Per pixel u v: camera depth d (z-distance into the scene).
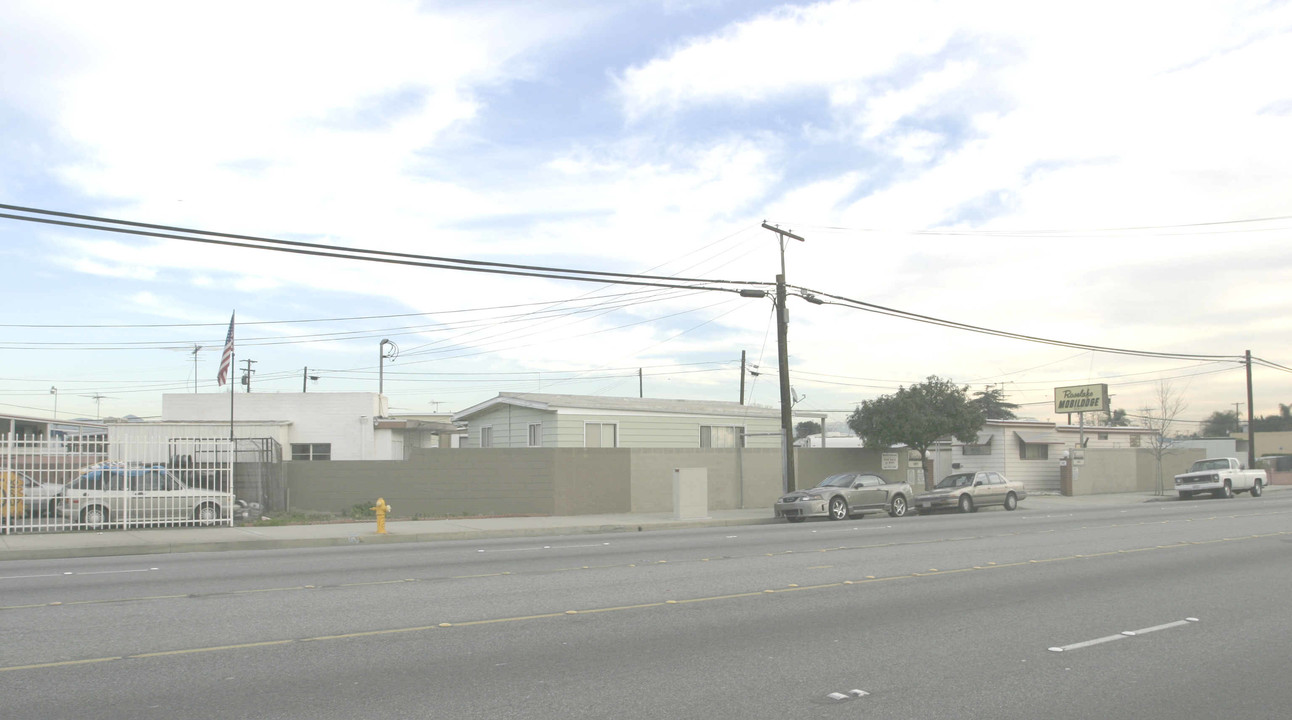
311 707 6.36
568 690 6.86
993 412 74.69
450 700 6.56
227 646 8.27
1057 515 27.12
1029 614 10.11
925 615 10.03
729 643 8.55
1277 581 12.62
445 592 11.49
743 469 31.14
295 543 19.09
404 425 37.00
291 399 36.66
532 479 26.70
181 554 17.28
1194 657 8.08
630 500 28.05
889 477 34.72
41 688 6.80
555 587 11.97
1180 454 46.84
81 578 12.97
